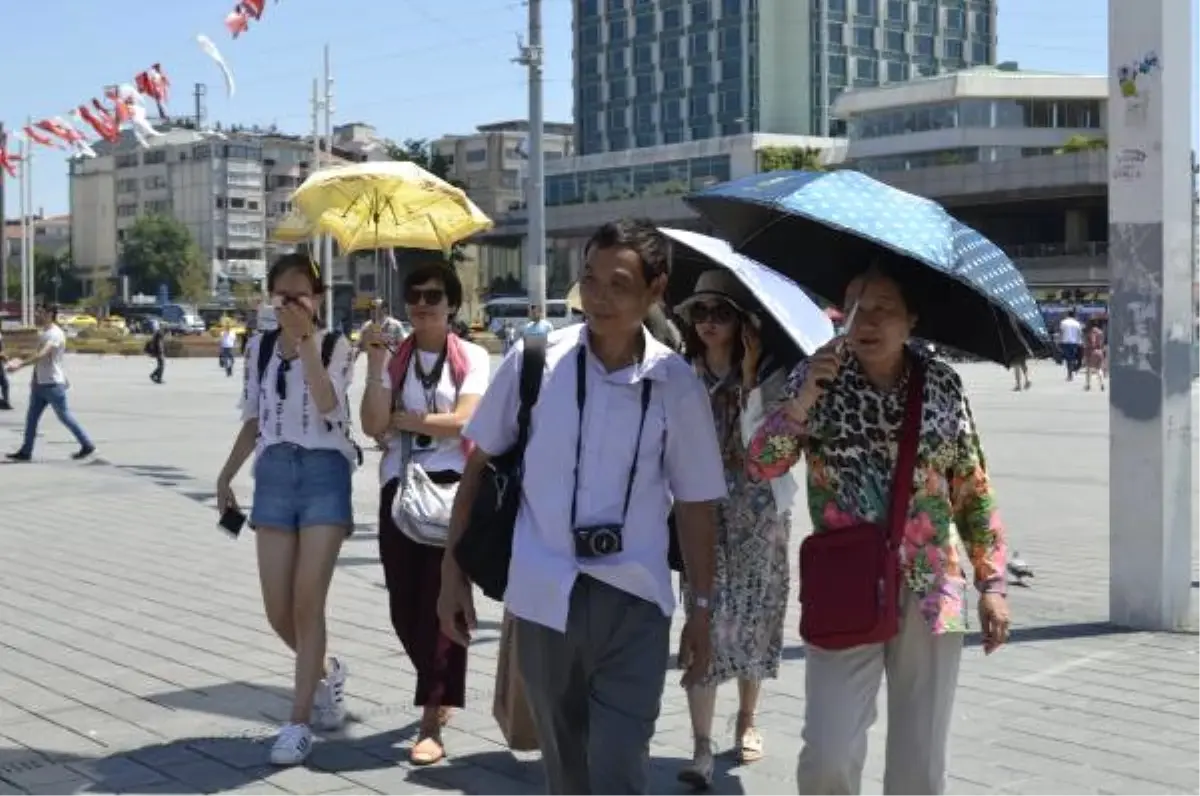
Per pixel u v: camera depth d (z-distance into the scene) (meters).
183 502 13.17
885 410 3.80
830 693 3.79
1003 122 84.38
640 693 3.67
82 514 12.38
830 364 3.77
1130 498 7.71
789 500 5.17
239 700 6.34
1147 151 7.35
